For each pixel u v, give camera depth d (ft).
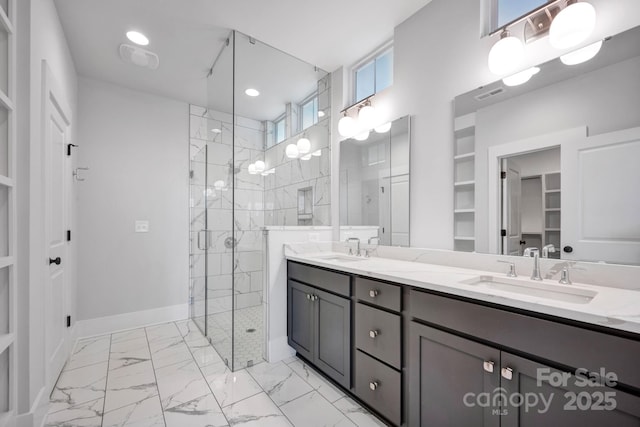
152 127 9.89
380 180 7.16
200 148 10.71
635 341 2.35
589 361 2.57
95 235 8.79
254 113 7.32
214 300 8.02
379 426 4.65
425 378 3.97
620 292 3.40
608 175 3.81
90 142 8.77
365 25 6.73
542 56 4.52
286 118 7.90
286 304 7.37
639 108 3.62
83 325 8.53
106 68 8.32
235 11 6.18
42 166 4.87
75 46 7.29
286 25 6.68
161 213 9.98
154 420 4.80
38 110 4.62
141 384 5.92
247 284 7.17
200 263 9.48
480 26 5.27
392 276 4.45
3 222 3.88
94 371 6.47
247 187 7.25
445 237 5.75
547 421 2.81
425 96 6.19
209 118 8.73
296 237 7.67
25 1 4.25
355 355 5.21
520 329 3.02
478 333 3.38
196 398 5.44
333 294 5.73
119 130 9.27
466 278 4.25
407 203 6.48
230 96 7.06
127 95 9.45
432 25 6.04
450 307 3.68
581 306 2.76
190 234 10.53
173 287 10.16
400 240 6.61
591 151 3.96
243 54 7.03
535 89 4.55
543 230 4.38
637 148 3.61
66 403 5.26
